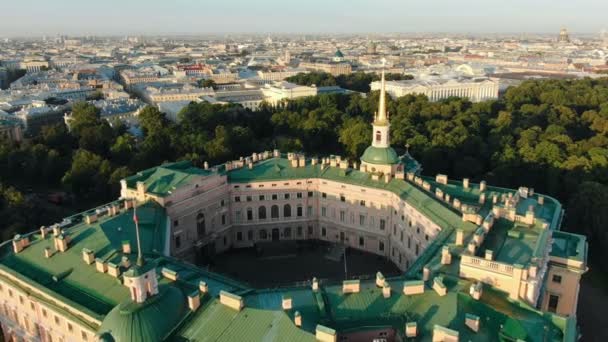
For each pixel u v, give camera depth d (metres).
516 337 80.94
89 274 104.12
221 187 161.38
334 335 73.12
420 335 79.69
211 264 157.50
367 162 167.12
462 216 126.12
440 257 107.44
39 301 101.00
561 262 111.12
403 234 150.88
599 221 165.88
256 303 88.12
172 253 145.00
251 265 157.62
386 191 157.00
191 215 150.75
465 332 79.88
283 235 174.12
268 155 185.88
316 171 173.00
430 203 139.38
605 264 157.50
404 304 87.50
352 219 167.12
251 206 168.75
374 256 164.25
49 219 181.00
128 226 124.19
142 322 80.88
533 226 112.19
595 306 138.88
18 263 111.31
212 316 84.88
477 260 94.19
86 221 123.81
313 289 91.38
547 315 87.12
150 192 143.00
